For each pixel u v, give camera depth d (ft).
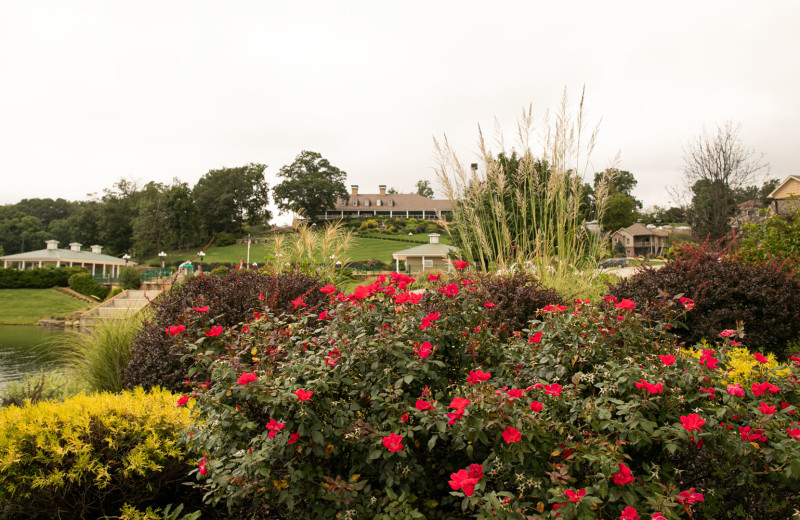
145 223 162.71
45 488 6.15
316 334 7.79
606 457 4.19
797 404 5.80
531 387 5.14
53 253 119.44
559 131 17.24
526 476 4.55
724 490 5.21
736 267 13.44
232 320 10.69
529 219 18.43
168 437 6.98
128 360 12.16
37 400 10.04
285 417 4.72
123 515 6.34
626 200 151.33
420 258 89.30
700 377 5.24
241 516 6.75
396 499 4.50
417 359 5.34
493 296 11.64
